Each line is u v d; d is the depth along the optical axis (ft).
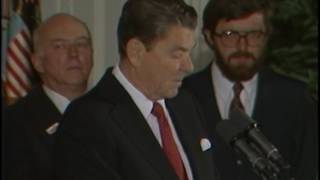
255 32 25.29
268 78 26.21
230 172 24.91
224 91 25.77
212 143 25.04
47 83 25.43
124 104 19.29
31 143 23.57
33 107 24.32
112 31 31.01
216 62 25.94
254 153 19.34
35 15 30.01
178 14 18.81
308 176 25.36
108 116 18.98
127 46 19.10
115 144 18.83
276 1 41.81
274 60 41.34
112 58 31.01
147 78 19.22
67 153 18.88
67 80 25.25
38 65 25.84
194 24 19.12
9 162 23.40
